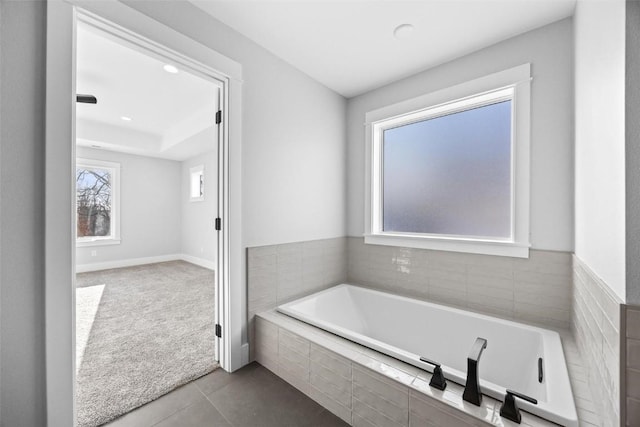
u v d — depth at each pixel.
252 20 1.76
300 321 1.86
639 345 0.75
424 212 2.48
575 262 1.55
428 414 1.14
